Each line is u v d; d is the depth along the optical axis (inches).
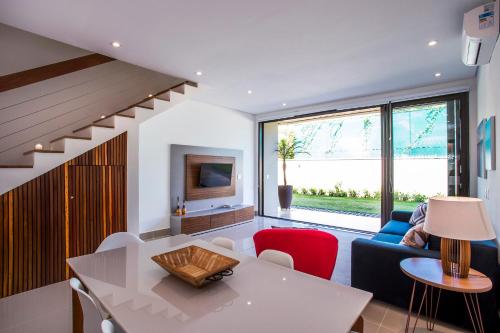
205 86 173.8
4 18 93.3
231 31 103.7
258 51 121.6
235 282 56.6
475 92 156.6
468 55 98.7
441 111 172.7
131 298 49.3
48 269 119.6
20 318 90.9
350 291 53.2
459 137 165.0
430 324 85.8
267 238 98.7
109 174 140.6
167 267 57.3
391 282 94.6
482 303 80.4
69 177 126.6
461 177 163.5
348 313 45.0
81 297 62.4
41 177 118.3
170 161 195.0
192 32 104.0
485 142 110.3
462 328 84.2
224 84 170.4
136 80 179.3
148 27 100.2
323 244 91.5
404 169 186.1
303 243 93.8
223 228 213.2
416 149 181.8
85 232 131.6
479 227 67.1
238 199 250.8
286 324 41.5
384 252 95.8
